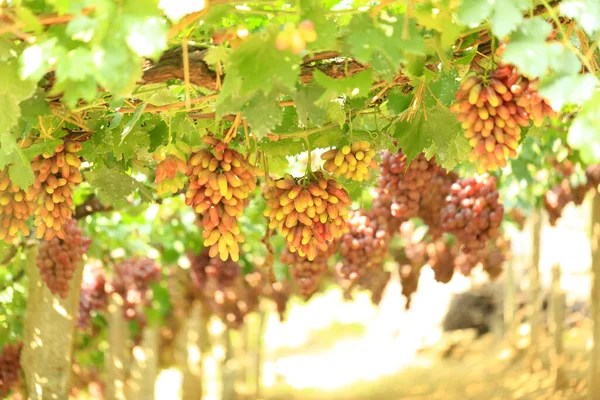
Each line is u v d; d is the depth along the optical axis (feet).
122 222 19.95
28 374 15.40
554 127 15.37
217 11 10.70
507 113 10.67
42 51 9.98
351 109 12.19
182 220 20.92
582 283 42.01
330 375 42.19
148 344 26.58
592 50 10.52
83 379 22.61
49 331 15.30
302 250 11.48
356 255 15.01
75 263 14.61
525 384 31.50
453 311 44.37
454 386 34.37
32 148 11.37
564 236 45.85
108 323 22.33
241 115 11.21
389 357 44.32
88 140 12.09
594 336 21.76
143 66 10.94
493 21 10.12
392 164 14.39
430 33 11.28
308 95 11.12
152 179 14.46
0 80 10.49
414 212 14.56
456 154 12.61
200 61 10.98
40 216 11.65
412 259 20.93
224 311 24.32
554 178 20.16
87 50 9.93
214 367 45.39
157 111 11.53
